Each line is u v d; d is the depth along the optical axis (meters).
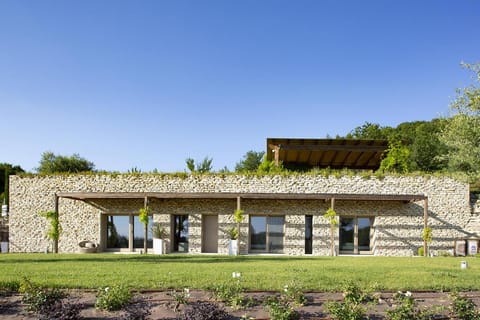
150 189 18.45
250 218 18.25
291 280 7.36
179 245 18.31
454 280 7.66
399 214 17.94
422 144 32.84
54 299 6.04
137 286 6.88
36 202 18.66
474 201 18.33
